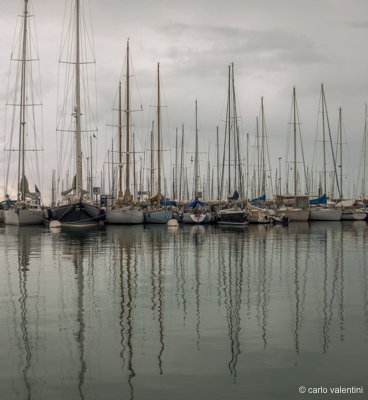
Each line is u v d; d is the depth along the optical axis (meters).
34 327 12.45
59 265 23.39
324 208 80.81
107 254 28.14
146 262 24.64
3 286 17.89
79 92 55.38
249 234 47.00
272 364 9.86
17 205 60.81
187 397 8.38
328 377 9.23
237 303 15.22
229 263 24.33
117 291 17.02
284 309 14.45
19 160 61.38
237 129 67.56
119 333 11.94
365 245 34.62
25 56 60.56
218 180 78.69
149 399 8.30
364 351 10.65
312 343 11.18
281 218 70.19
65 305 14.88
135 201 73.75
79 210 55.59
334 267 23.06
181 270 21.88
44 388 8.73
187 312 14.04
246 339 11.46
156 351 10.59
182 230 53.12
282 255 27.91
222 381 9.02
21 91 60.94
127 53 68.81
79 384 8.88
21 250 30.41
